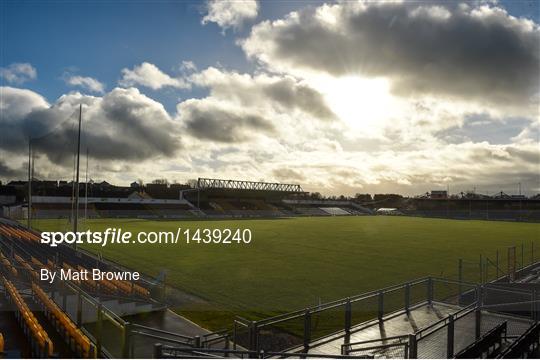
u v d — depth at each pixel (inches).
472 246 1653.5
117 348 448.5
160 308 653.3
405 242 1772.9
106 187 4972.9
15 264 892.0
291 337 530.9
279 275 991.0
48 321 540.1
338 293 823.1
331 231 2317.9
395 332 521.0
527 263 1226.0
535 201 5595.5
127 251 1390.3
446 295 788.6
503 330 456.8
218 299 754.2
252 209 4926.2
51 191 4229.8
